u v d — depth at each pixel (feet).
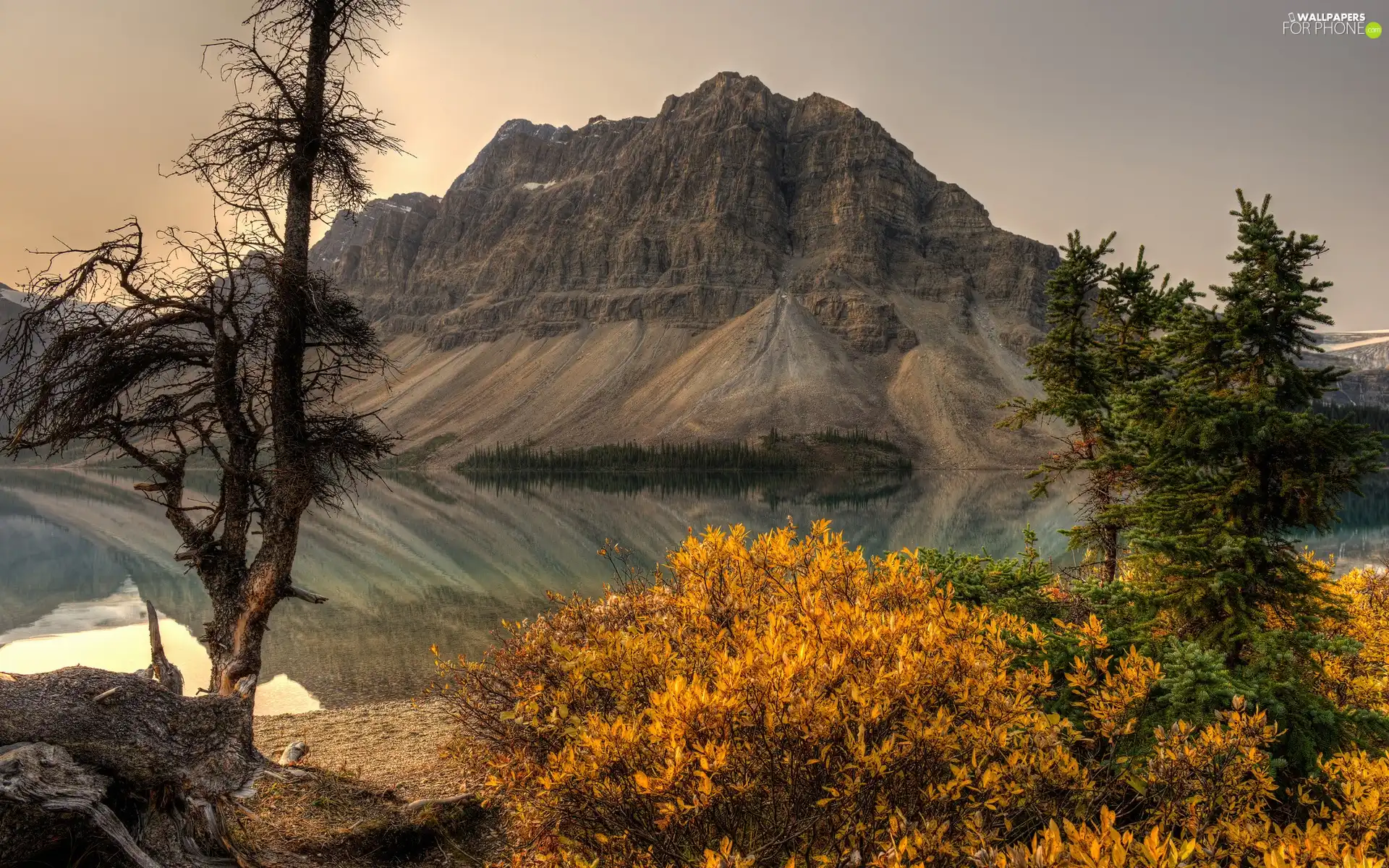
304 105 23.13
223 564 21.89
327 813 19.97
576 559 142.51
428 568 129.70
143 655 66.08
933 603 15.97
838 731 11.18
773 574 17.67
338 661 66.95
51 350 19.74
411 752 32.58
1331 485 22.25
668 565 18.26
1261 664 20.68
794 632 13.73
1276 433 23.09
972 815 10.79
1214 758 12.62
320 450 21.90
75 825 12.25
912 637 13.12
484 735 17.60
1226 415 23.22
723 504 328.70
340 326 22.34
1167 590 23.80
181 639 73.20
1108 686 15.19
